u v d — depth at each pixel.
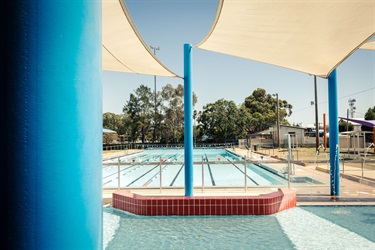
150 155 27.22
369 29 4.70
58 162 0.88
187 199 5.78
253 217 5.64
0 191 0.88
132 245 4.36
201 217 5.70
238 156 19.81
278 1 3.92
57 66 0.89
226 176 12.76
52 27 0.89
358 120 17.78
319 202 6.38
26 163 0.86
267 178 11.98
